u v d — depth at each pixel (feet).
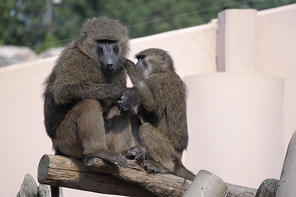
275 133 40.47
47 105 28.12
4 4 81.82
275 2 98.84
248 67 41.96
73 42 28.35
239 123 39.55
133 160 26.21
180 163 30.22
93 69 27.55
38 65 38.73
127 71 29.99
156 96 30.66
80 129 25.67
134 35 90.17
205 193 24.02
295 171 22.48
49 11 90.79
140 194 27.20
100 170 25.63
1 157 37.42
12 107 37.93
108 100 26.84
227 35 41.96
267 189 23.18
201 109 40.04
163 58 32.24
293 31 43.06
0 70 38.04
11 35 83.35
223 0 100.42
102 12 93.30
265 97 40.19
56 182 25.45
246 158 39.17
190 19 93.97
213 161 39.22
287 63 42.98
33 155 37.93
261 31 43.39
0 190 37.11
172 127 30.81
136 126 30.42
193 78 40.65
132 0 94.63
